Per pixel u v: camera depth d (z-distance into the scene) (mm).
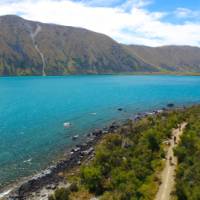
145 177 45656
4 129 89312
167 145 63125
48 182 50000
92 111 122562
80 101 154625
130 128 80562
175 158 54750
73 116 111188
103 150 57188
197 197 36375
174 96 179125
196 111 102562
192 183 40188
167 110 119875
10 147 70688
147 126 79312
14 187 49062
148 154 54469
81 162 58594
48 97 173250
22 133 84375
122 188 41438
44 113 117812
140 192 40094
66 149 69312
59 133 84562
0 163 59938
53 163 60062
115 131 82875
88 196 42875
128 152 55719
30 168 57500
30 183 49625
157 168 50031
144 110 125312
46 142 75188
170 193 41125
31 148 70062
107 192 41781
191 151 53188
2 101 153750
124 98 167625
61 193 42469
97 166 49375
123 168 48188
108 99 163000
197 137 62094
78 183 47438
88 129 89938
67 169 55688
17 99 162875
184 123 85500
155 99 163375
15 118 107062
